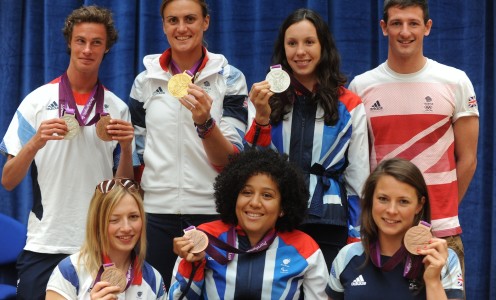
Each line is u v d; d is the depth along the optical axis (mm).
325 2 4609
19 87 4945
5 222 4434
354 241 3533
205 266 3244
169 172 3695
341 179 3658
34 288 3645
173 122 3701
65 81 3756
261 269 3199
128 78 4730
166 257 3740
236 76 3824
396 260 3023
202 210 3689
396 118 3730
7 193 4918
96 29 3674
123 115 3838
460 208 4613
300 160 3572
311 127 3586
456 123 3777
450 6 4582
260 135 3547
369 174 3357
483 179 4625
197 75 3732
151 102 3773
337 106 3594
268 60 4699
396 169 3057
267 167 3252
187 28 3662
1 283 4641
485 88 4629
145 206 3754
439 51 4605
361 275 3076
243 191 3264
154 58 3838
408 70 3742
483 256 4633
